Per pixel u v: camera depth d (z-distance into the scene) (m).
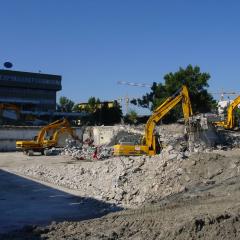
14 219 19.97
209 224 13.52
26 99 129.12
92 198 24.05
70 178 30.91
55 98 134.12
